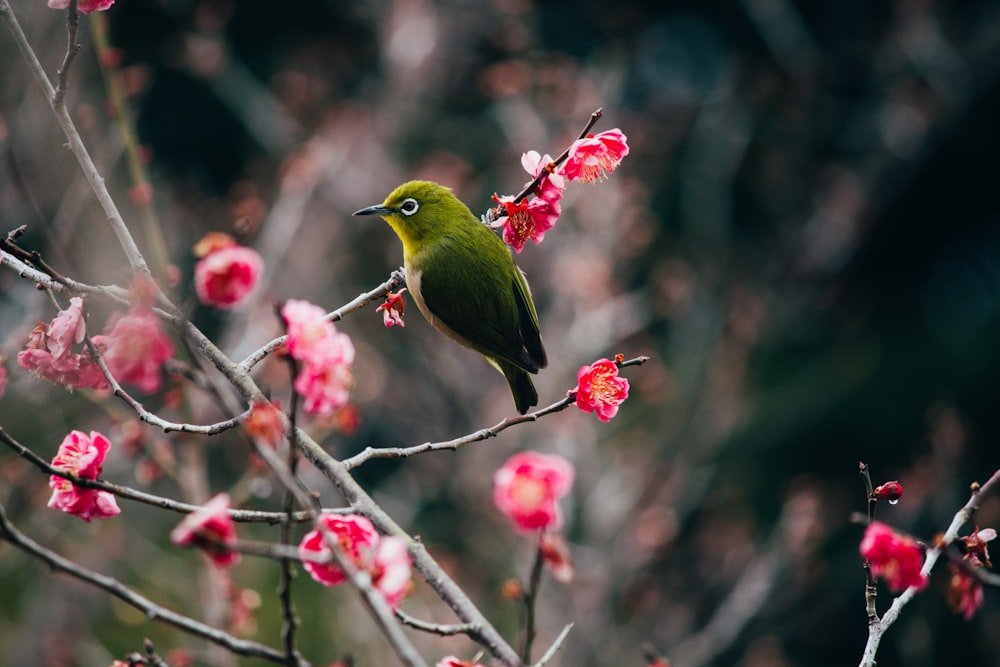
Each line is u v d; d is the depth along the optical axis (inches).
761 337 693.3
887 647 661.9
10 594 449.1
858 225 766.5
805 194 800.9
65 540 391.9
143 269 162.4
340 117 584.4
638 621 504.4
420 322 538.3
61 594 389.1
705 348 624.4
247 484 324.5
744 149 720.3
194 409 320.5
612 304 507.2
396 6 612.1
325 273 565.3
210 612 295.3
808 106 786.2
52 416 346.6
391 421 565.3
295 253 553.6
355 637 402.9
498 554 510.9
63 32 331.6
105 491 141.9
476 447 521.0
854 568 670.5
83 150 167.2
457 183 551.2
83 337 149.3
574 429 500.4
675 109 745.6
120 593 122.7
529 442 502.3
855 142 807.1
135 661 138.9
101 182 166.7
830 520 599.8
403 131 611.2
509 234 199.3
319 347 135.6
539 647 461.7
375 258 610.5
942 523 515.2
